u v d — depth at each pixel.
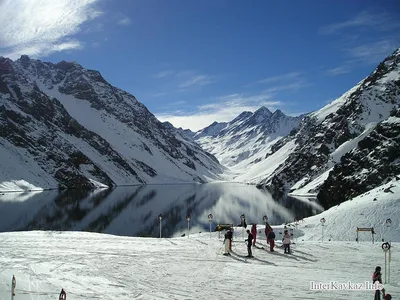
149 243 35.50
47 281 22.89
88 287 21.92
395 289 21.31
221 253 30.94
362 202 50.56
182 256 29.83
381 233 41.66
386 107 167.88
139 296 20.41
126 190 172.00
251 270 25.55
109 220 77.81
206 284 22.47
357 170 102.56
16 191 139.75
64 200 115.50
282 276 24.02
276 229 47.00
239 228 47.03
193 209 99.44
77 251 31.61
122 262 27.86
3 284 21.73
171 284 22.52
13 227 65.88
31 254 30.41
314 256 29.53
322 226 44.22
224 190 180.38
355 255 29.66
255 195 146.62
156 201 121.19
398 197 47.91
